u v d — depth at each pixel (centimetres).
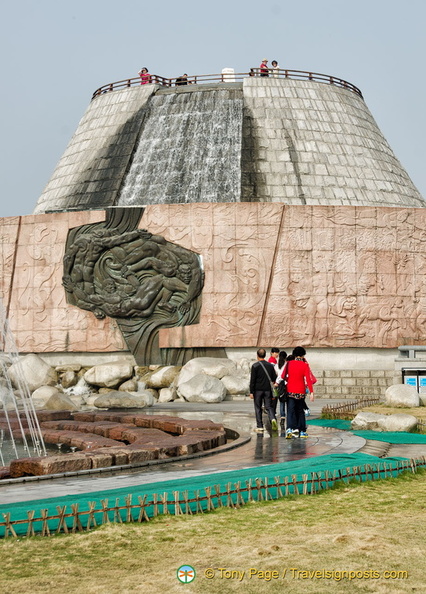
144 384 3209
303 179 4025
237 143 4128
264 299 3256
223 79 4522
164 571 703
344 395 3184
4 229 3534
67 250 3416
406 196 4344
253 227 3278
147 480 1100
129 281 3328
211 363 3164
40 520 835
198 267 3288
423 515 915
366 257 3281
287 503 987
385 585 659
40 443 1738
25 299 3481
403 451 1498
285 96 4378
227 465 1252
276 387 1742
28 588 657
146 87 4556
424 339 3275
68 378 3338
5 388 3053
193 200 3903
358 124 4506
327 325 3256
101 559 740
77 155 4503
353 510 944
